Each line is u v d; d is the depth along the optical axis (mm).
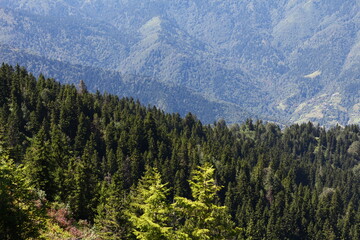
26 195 23203
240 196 128000
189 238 26594
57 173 62094
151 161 129000
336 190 144125
